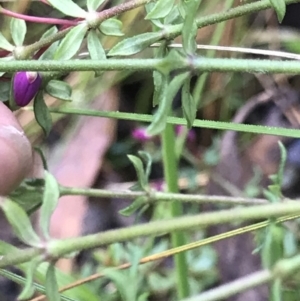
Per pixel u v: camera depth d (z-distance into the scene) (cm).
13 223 5
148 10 7
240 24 13
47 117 7
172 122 8
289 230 10
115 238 5
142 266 11
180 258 9
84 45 9
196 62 5
